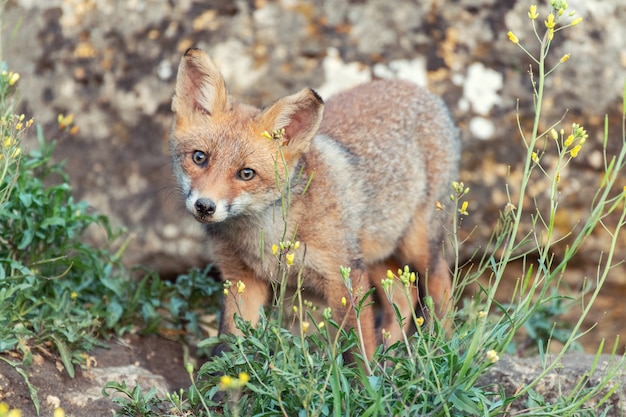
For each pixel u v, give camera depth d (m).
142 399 7.89
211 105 9.13
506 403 7.02
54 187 9.66
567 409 6.98
